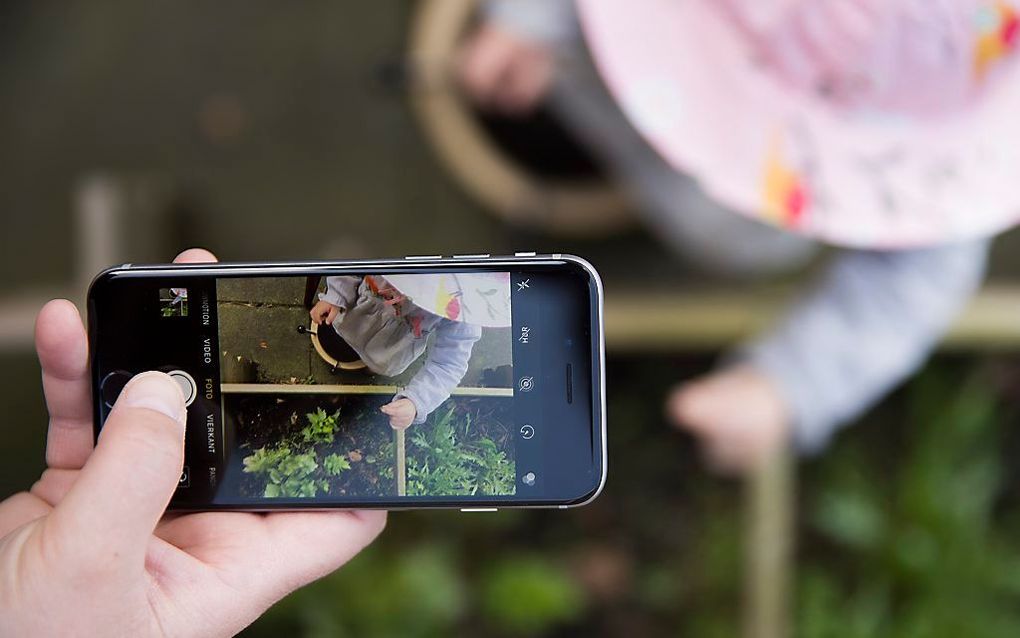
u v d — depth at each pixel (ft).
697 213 3.30
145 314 1.80
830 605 3.70
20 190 3.63
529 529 3.91
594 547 3.92
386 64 3.57
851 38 1.94
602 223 3.54
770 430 2.84
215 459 1.83
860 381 2.79
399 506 1.84
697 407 2.84
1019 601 3.66
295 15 3.59
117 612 1.57
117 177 3.62
